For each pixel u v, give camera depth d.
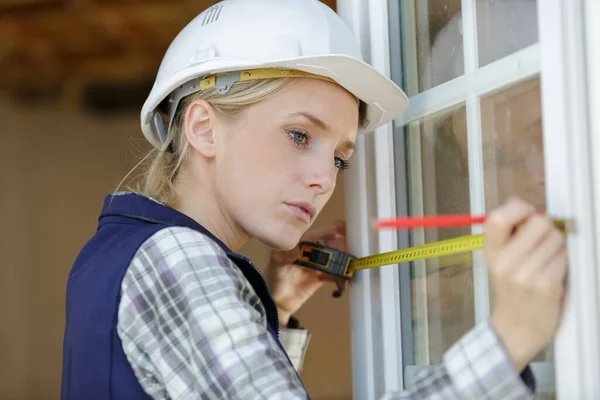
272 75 1.11
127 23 6.43
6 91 8.05
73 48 7.12
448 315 1.18
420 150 1.29
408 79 1.32
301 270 1.44
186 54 1.19
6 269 8.09
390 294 1.28
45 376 7.98
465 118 1.15
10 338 7.99
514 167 1.01
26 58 7.40
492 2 1.07
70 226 8.20
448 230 1.20
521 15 1.00
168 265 0.97
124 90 7.91
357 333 1.36
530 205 0.90
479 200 1.11
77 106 8.18
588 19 0.83
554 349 0.88
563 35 0.85
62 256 8.16
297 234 1.12
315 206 1.14
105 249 1.06
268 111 1.11
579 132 0.83
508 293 0.82
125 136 8.19
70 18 6.36
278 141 1.11
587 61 0.83
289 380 0.89
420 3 1.29
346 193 1.40
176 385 0.93
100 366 0.97
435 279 1.22
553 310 0.81
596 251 0.82
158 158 1.21
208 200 1.16
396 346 1.28
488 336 0.83
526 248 0.81
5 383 7.91
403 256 1.18
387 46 1.33
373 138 1.34
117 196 1.15
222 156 1.13
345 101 1.15
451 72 1.19
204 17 1.22
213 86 1.14
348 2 1.39
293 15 1.14
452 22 1.19
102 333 0.97
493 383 0.82
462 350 0.84
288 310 1.46
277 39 1.12
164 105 1.28
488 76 1.08
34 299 8.09
